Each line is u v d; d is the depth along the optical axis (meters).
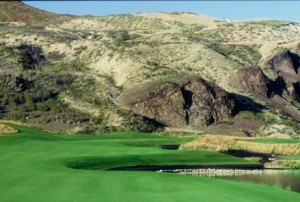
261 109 106.62
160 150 54.66
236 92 114.62
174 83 103.25
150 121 94.56
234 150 63.78
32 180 28.86
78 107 95.75
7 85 99.50
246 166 50.59
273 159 56.28
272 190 28.34
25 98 95.62
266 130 95.31
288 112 111.88
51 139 63.09
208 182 30.05
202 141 65.75
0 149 48.38
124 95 103.81
